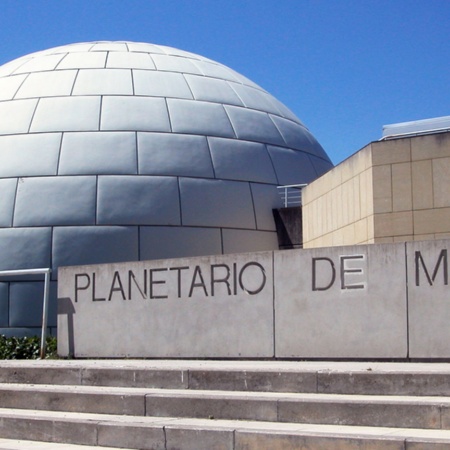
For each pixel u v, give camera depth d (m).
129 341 13.41
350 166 16.55
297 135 23.31
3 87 22.14
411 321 10.78
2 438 9.53
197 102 21.67
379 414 8.14
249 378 9.70
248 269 12.19
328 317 11.40
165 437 8.45
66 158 19.88
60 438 9.15
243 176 20.72
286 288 11.79
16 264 19.08
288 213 20.69
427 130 16.03
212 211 19.97
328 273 11.44
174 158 20.16
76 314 14.11
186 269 12.84
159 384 10.34
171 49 24.52
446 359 10.53
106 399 9.77
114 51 23.20
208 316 12.55
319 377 9.27
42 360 13.55
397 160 14.95
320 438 7.61
